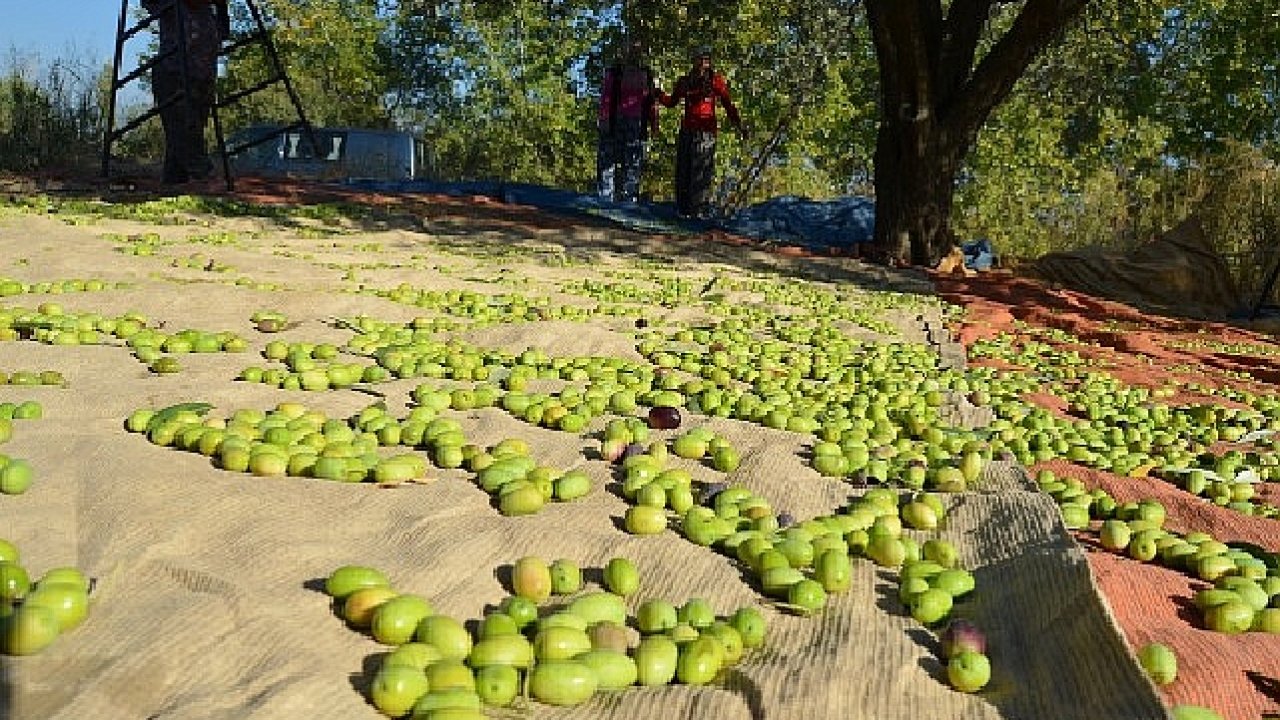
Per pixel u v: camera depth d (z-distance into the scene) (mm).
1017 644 3455
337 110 41031
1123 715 2902
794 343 9984
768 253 18156
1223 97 27016
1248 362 11250
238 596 3221
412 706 2787
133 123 18266
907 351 9719
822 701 3025
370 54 39875
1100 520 5180
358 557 3736
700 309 11336
